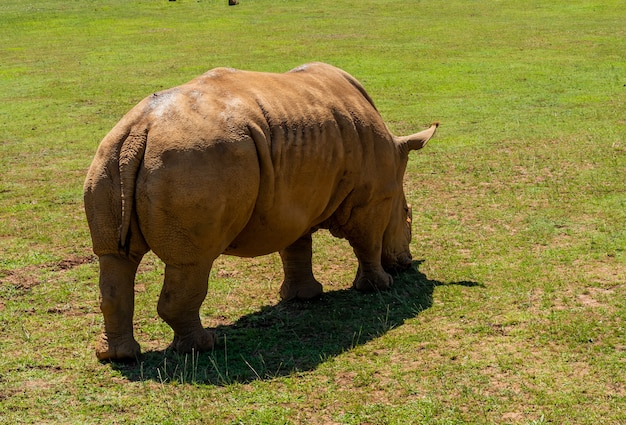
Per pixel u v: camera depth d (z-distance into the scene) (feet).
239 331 24.82
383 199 27.04
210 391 20.85
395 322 25.12
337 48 85.87
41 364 22.74
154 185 21.20
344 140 25.57
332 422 19.36
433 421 19.20
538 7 113.50
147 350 23.63
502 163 44.11
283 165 23.49
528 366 21.85
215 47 88.89
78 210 38.60
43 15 116.78
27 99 65.82
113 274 22.27
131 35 99.71
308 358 22.77
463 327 24.43
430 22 103.76
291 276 27.55
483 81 67.56
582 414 19.35
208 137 21.71
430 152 47.11
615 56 75.82
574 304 25.93
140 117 21.89
